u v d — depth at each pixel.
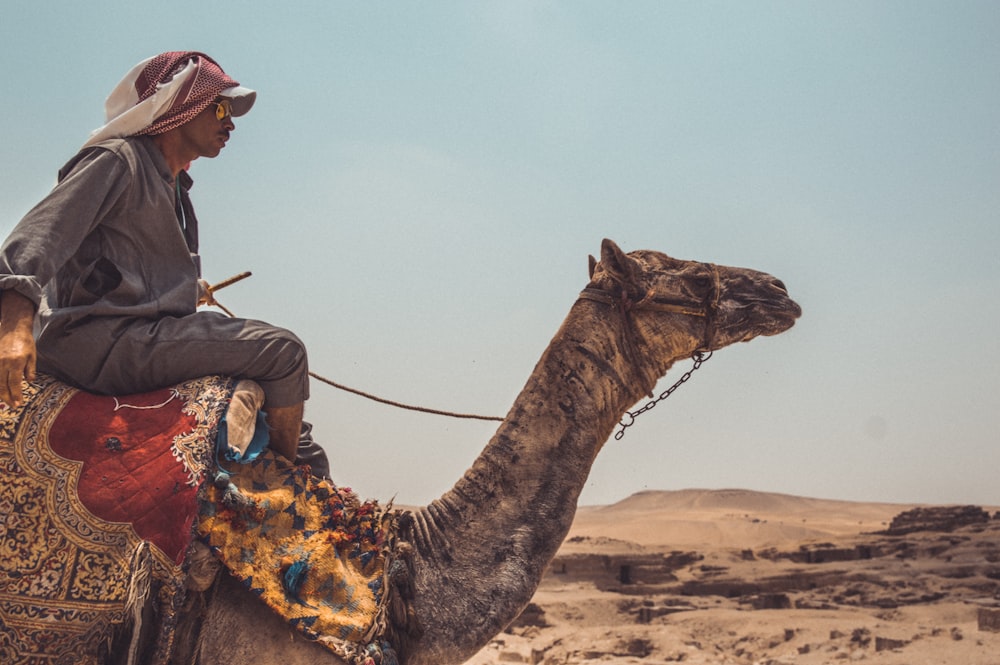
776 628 66.69
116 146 5.19
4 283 4.52
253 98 5.87
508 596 5.29
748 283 6.34
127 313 5.14
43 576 4.50
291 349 5.21
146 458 4.76
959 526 121.88
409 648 5.00
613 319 5.99
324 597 4.89
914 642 49.12
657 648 49.97
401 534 5.32
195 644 4.70
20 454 4.65
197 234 6.05
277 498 4.99
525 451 5.69
